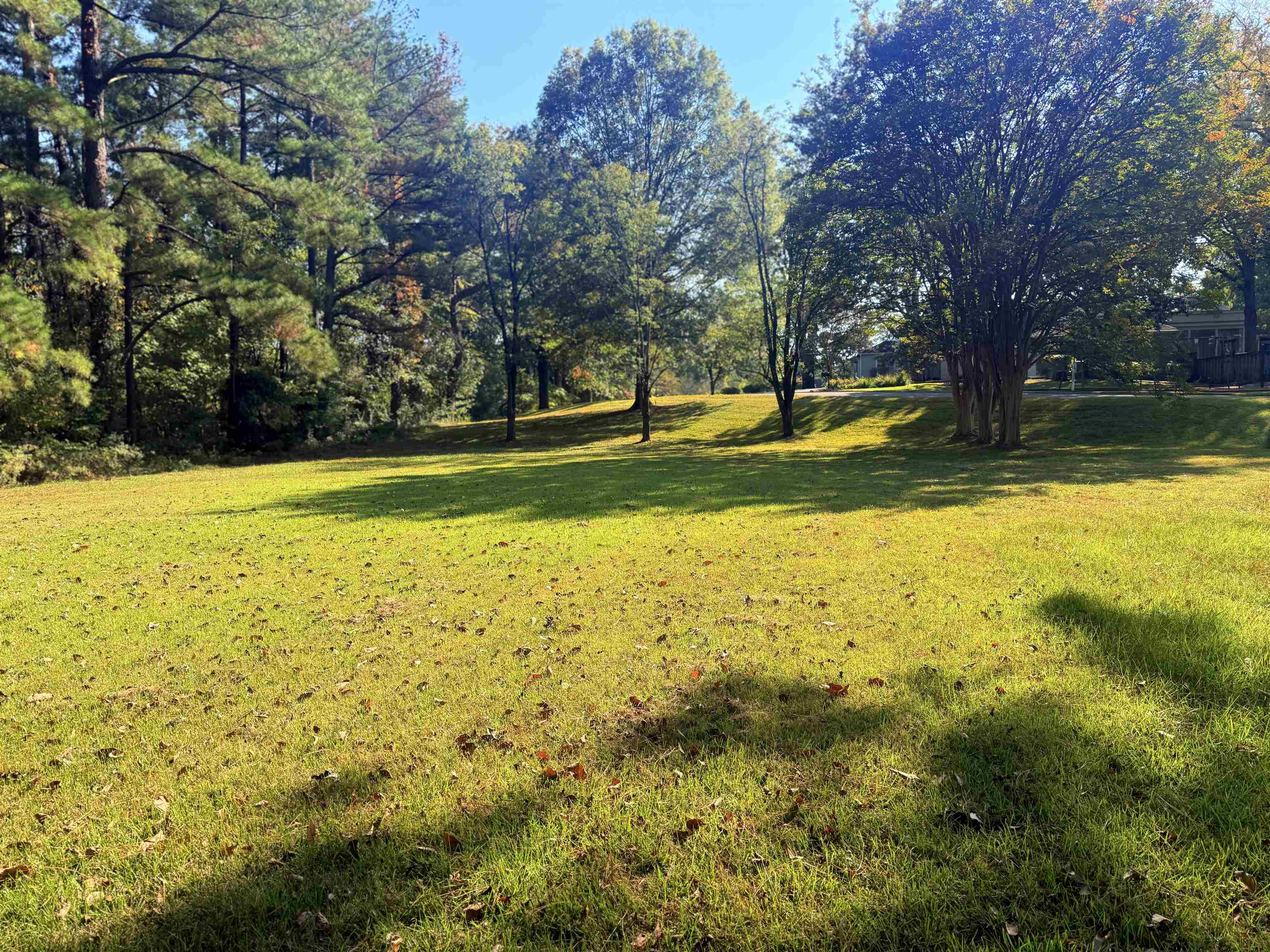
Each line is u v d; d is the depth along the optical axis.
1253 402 27.05
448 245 32.47
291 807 3.16
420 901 2.51
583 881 2.57
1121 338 20.69
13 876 2.75
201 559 8.56
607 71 35.12
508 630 5.55
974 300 21.77
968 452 23.16
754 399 42.91
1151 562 6.37
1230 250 21.31
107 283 21.31
